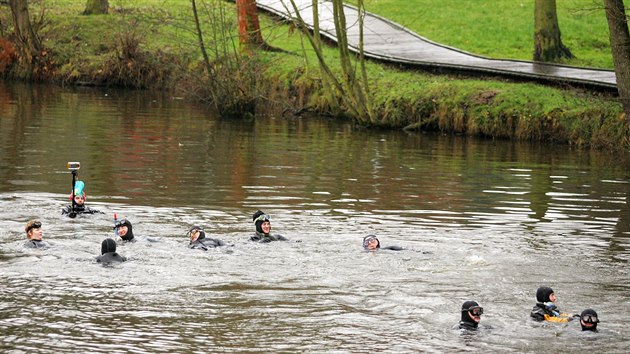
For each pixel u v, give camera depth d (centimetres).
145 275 1656
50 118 4116
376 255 1828
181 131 3894
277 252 1836
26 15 5684
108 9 6378
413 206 2386
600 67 5031
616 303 1545
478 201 2491
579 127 3788
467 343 1338
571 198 2586
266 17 6009
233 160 3128
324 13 6219
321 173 2903
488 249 1908
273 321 1424
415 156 3375
